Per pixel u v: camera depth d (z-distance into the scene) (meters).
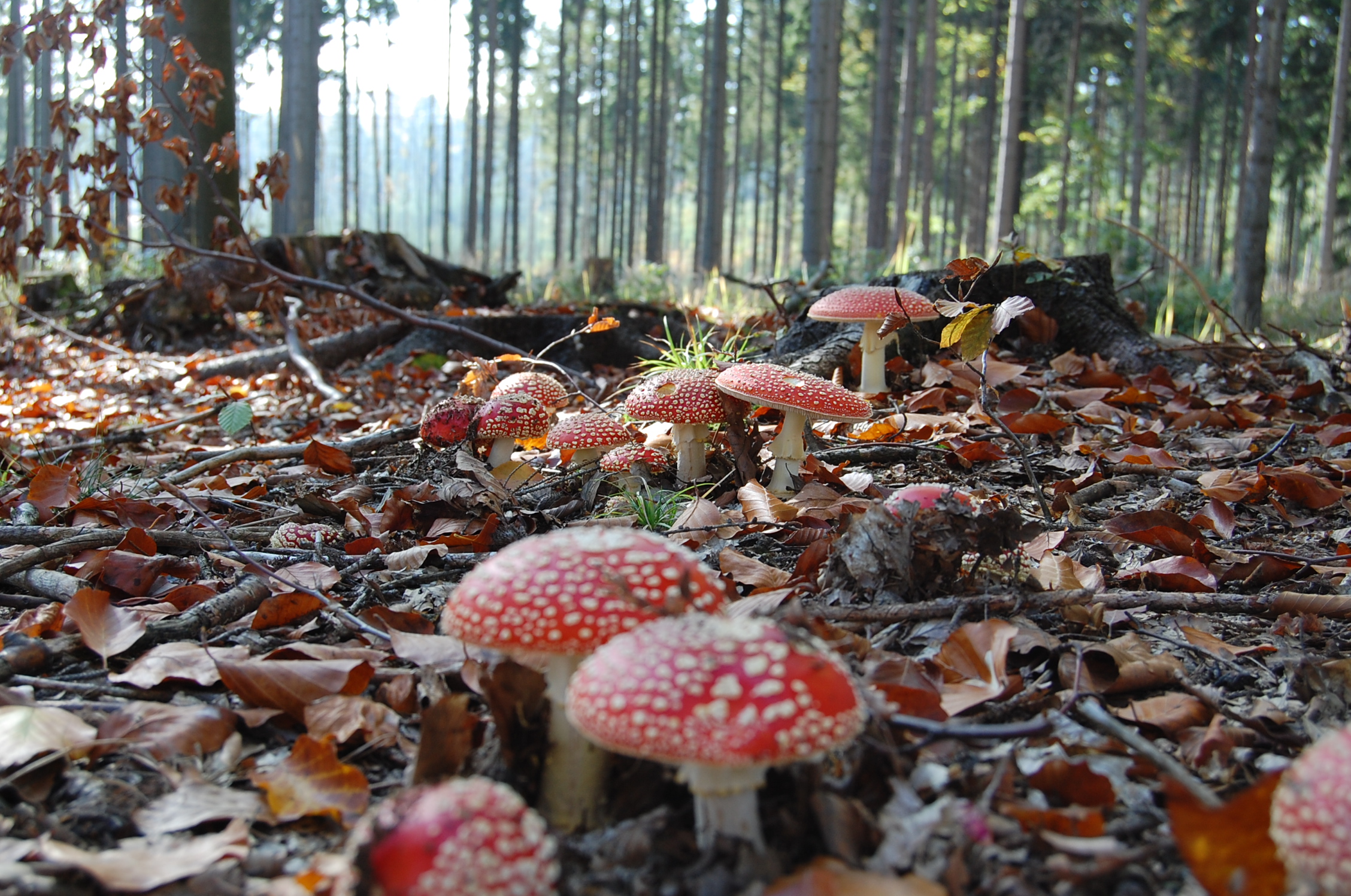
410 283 2.58
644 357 1.92
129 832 0.46
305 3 4.76
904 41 8.78
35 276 2.87
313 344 2.04
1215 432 1.17
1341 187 7.53
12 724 0.49
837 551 0.65
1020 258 1.13
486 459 0.97
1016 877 0.41
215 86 1.57
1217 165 11.34
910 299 1.26
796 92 9.78
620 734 0.37
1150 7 7.71
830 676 0.38
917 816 0.43
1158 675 0.57
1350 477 0.98
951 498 0.63
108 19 1.48
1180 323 2.98
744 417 0.91
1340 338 1.60
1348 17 5.44
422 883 0.35
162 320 2.42
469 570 0.75
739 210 15.55
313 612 0.68
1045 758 0.50
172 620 0.64
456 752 0.46
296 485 1.02
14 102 6.70
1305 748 0.51
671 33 12.38
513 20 10.63
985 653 0.56
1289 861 0.34
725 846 0.41
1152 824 0.45
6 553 0.77
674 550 0.46
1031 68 6.96
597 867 0.43
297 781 0.48
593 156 13.27
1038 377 1.39
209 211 2.57
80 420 1.58
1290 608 0.65
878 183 6.20
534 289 3.73
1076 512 0.84
